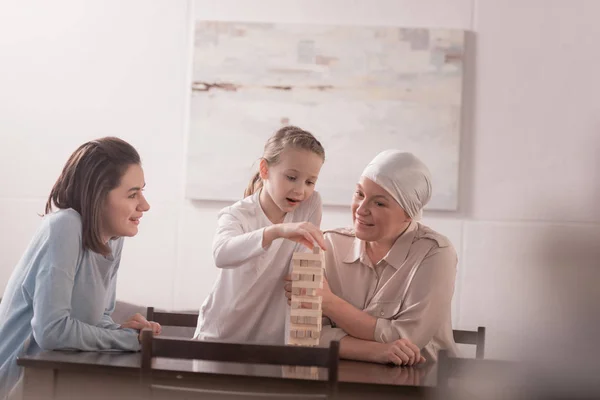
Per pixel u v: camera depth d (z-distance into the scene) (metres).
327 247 1.90
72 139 3.20
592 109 3.09
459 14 3.13
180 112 3.16
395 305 1.80
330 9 3.13
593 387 0.77
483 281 3.06
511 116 3.11
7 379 1.66
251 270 1.87
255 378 1.37
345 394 1.37
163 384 1.39
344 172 3.08
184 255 3.12
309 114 3.10
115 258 1.85
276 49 3.12
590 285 0.75
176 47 3.17
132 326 1.81
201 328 1.93
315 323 1.57
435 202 3.07
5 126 3.20
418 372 1.55
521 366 0.84
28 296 1.67
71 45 3.21
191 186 3.11
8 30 3.22
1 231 3.18
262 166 1.92
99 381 1.42
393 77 3.10
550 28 3.12
